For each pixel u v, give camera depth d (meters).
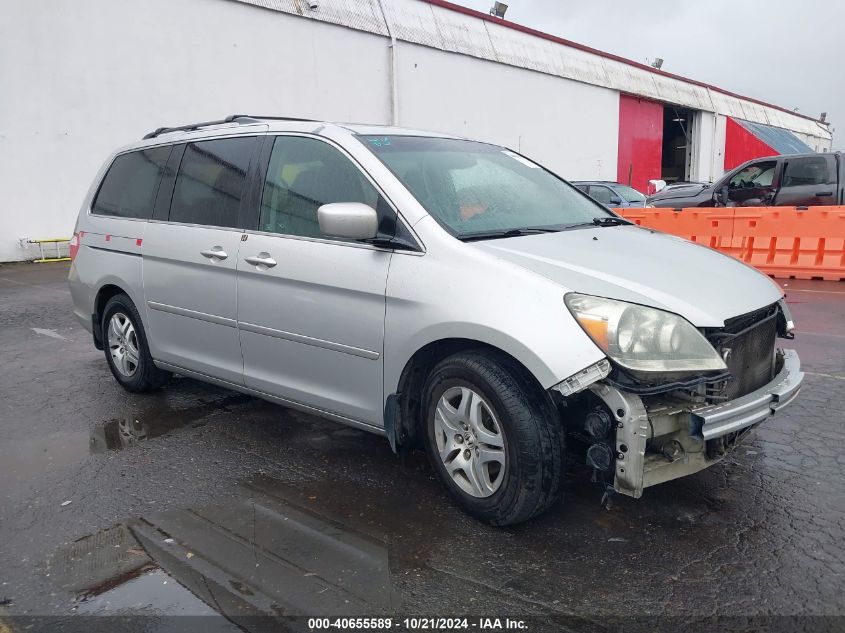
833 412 4.70
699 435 2.80
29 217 13.73
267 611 2.65
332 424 4.67
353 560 2.99
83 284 5.48
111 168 5.48
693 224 11.93
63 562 3.01
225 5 15.93
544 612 2.62
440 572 2.89
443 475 3.38
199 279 4.39
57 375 5.93
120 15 14.32
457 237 3.30
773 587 2.75
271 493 3.65
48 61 13.52
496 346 2.99
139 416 4.86
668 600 2.69
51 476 3.88
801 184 11.38
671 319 2.87
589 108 28.02
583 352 2.78
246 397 5.27
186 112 15.55
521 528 3.24
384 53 19.53
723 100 38.19
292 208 3.92
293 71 17.42
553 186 4.45
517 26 24.86
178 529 3.28
